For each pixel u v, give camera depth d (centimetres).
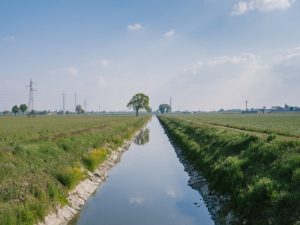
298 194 1387
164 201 2216
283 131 4059
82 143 3397
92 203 2170
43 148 2589
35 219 1538
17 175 1828
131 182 2781
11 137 3959
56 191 1884
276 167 1762
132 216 1898
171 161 3891
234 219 1619
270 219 1388
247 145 2545
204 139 3912
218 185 2173
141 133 8450
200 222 1811
